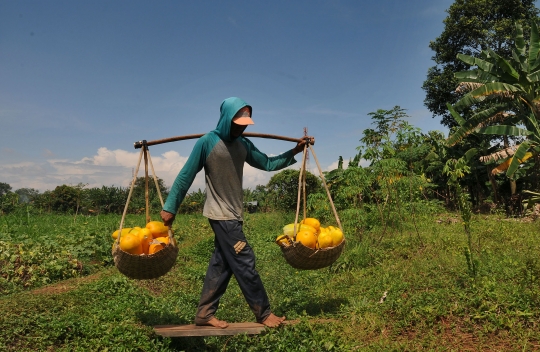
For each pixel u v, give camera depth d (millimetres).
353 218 9438
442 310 4656
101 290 5965
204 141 4449
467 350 3977
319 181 19469
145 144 4590
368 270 7000
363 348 4137
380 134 9367
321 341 4188
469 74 17047
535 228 10258
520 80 14688
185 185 4387
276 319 4512
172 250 4344
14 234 10430
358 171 9469
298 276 7418
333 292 6156
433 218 12195
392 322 4668
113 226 12969
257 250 10492
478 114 15812
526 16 23766
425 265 6613
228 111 4402
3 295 6332
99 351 4105
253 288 4434
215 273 4488
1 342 4039
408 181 9695
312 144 4957
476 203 24578
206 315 4449
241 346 4289
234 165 4500
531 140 15555
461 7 24203
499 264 6113
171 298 6145
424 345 4102
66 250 8617
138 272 4227
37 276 7324
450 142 16312
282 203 20031
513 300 4602
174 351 4305
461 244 7973
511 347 3947
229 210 4465
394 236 9438
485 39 23984
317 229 4840
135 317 4828
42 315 4637
